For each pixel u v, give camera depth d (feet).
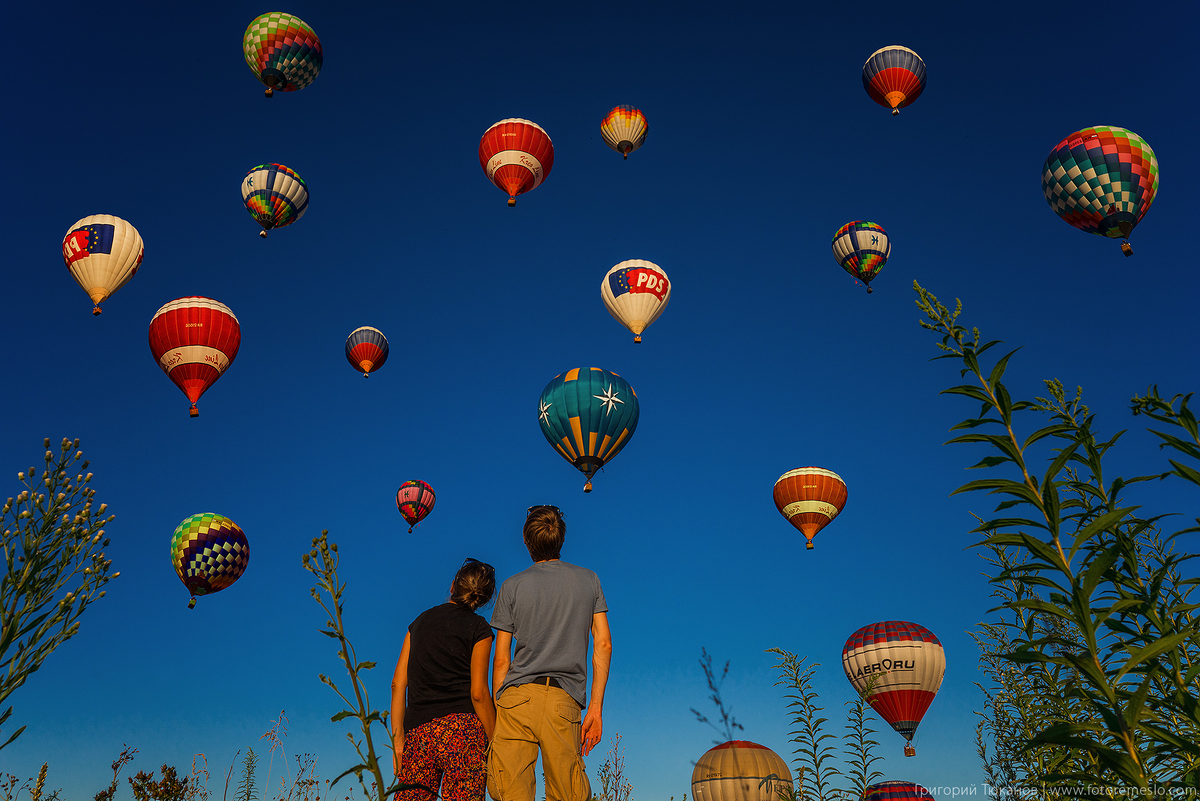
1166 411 9.71
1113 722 8.52
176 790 27.55
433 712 14.16
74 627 12.32
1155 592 9.89
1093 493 10.13
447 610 15.03
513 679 12.67
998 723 16.63
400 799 13.46
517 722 12.26
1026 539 9.30
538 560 14.12
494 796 12.09
